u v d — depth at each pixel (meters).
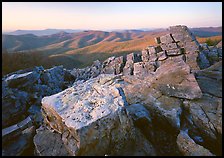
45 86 16.19
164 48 20.03
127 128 8.18
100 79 14.09
